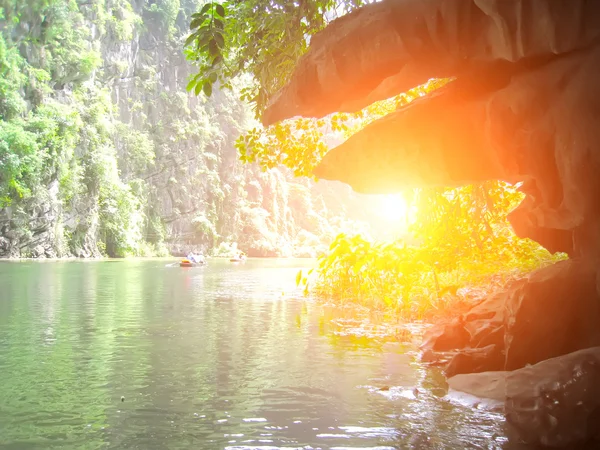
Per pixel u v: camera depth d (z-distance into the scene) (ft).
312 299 41.42
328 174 20.10
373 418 11.81
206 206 304.91
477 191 36.91
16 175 167.22
